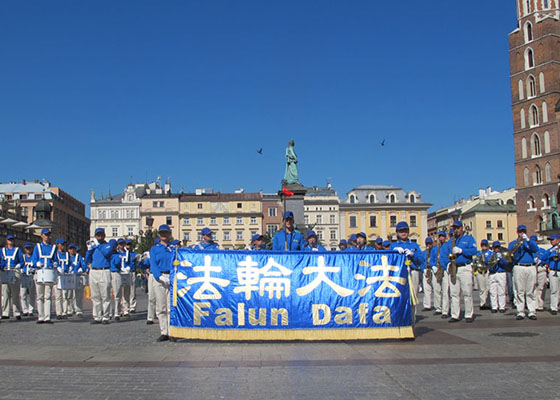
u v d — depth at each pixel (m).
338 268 12.26
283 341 12.05
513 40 76.75
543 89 72.81
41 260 17.56
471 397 7.17
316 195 116.06
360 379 8.21
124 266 20.48
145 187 117.12
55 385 7.98
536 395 7.24
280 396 7.29
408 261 12.38
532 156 73.88
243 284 12.15
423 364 9.30
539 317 17.34
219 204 110.94
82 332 14.37
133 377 8.47
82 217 146.75
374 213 113.25
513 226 111.50
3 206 58.09
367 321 12.08
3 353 10.71
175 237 110.06
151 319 16.67
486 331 13.71
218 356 10.24
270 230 111.81
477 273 21.55
